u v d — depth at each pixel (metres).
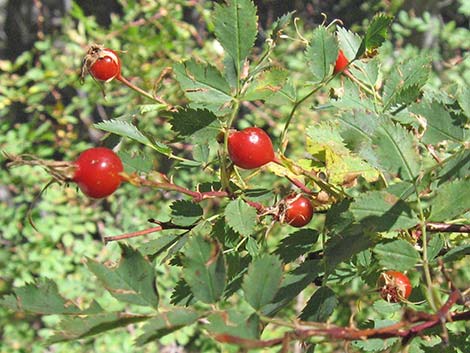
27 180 0.70
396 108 0.19
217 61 0.69
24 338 0.67
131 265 0.13
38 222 0.68
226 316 0.12
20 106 0.97
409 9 0.96
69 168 0.16
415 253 0.15
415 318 0.13
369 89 0.21
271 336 0.52
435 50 0.86
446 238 0.21
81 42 0.74
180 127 0.17
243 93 0.17
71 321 0.13
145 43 0.73
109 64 0.19
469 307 0.15
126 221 0.69
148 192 0.72
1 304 0.13
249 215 0.17
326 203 0.19
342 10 1.23
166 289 0.64
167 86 0.56
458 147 0.18
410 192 0.15
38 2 0.93
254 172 0.19
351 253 0.16
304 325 0.12
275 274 0.13
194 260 0.13
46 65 0.75
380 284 0.18
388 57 0.77
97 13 1.20
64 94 0.97
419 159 0.15
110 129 0.18
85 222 0.71
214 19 0.17
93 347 0.63
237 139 0.17
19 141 0.72
